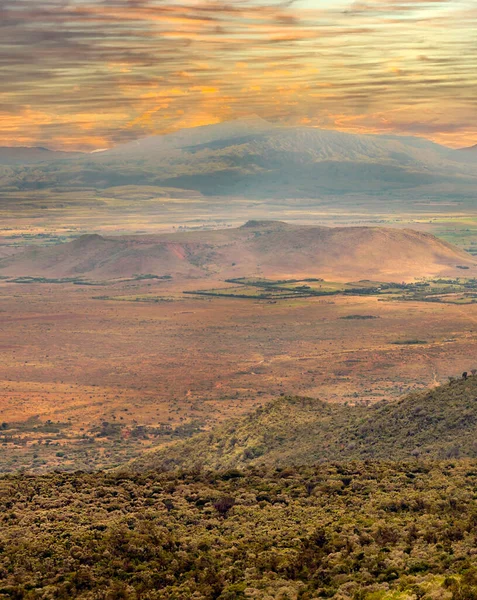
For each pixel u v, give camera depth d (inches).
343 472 3400.6
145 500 3122.5
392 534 2608.3
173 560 2524.6
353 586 2260.1
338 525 2755.9
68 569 2458.2
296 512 2947.8
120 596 2310.5
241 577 2410.2
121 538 2645.2
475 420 4163.4
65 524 2802.7
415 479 3262.8
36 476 3494.1
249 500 3097.9
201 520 2910.9
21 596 2326.5
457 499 2930.6
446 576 2219.5
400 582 2222.0
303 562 2465.6
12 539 2657.5
